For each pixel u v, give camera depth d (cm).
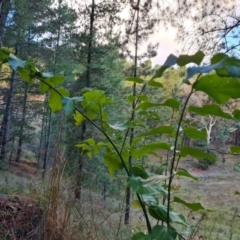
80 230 156
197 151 94
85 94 114
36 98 1123
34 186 196
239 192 142
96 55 781
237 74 61
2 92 1033
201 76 75
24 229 169
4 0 612
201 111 85
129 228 169
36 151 1305
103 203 197
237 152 113
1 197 198
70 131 632
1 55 107
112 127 116
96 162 564
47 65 927
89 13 757
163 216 106
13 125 1077
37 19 888
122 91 786
